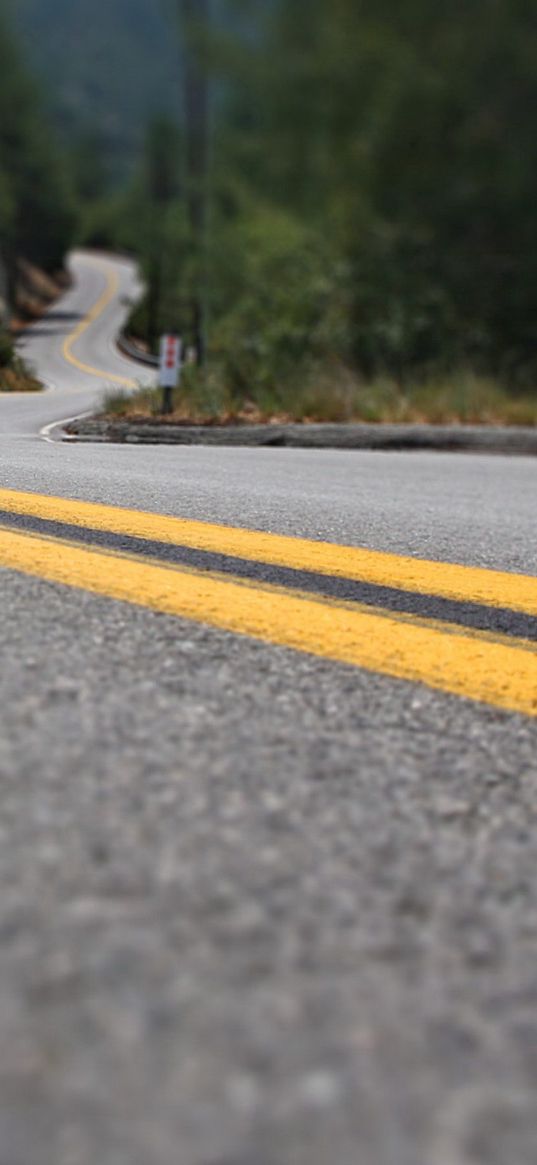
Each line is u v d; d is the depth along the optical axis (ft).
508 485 19.93
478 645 6.32
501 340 65.67
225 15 83.10
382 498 15.52
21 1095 1.94
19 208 266.98
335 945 2.59
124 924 2.60
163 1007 2.25
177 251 183.32
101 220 355.97
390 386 43.45
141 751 3.98
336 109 79.15
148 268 199.62
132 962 2.42
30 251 297.53
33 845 3.02
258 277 78.43
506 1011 2.35
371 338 63.26
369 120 76.89
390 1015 2.29
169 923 2.62
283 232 79.36
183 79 85.66
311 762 4.07
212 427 31.68
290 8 82.12
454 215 71.46
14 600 6.50
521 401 42.63
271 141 83.76
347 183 76.28
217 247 85.76
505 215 70.74
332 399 39.75
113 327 226.79
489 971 2.53
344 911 2.78
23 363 82.17
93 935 2.53
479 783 4.02
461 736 4.64
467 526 12.68
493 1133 1.92
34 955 2.42
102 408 42.22
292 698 4.97
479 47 73.00
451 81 72.79
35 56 260.62
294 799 3.63
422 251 70.03
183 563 8.33
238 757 4.03
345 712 4.83
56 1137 1.83
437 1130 1.92
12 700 4.46
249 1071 2.05
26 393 65.77
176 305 186.70
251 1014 2.25
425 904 2.88
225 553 8.96
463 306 67.00
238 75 83.61
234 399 40.47
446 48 74.90
